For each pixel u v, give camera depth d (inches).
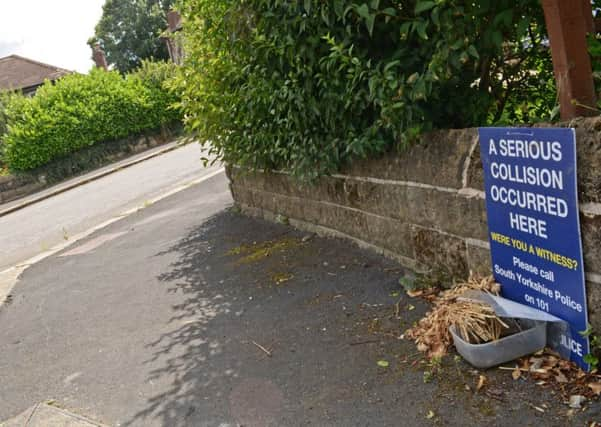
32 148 772.0
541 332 96.5
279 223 234.8
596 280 84.4
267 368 115.7
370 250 166.7
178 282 193.0
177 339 142.3
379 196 150.8
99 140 858.1
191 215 316.8
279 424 95.6
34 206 636.1
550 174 87.8
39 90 821.9
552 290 93.6
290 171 196.7
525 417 83.3
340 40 135.5
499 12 109.0
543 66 126.7
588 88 89.4
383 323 123.1
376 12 114.4
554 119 101.7
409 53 125.4
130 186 562.9
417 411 90.4
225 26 185.2
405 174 135.1
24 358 155.3
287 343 125.0
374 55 133.7
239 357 123.6
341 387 102.4
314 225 203.5
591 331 86.9
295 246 195.9
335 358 113.2
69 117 809.5
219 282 180.5
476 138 108.0
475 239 115.5
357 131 146.7
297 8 142.3
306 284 157.2
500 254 106.6
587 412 81.2
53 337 167.8
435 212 127.2
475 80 127.3
